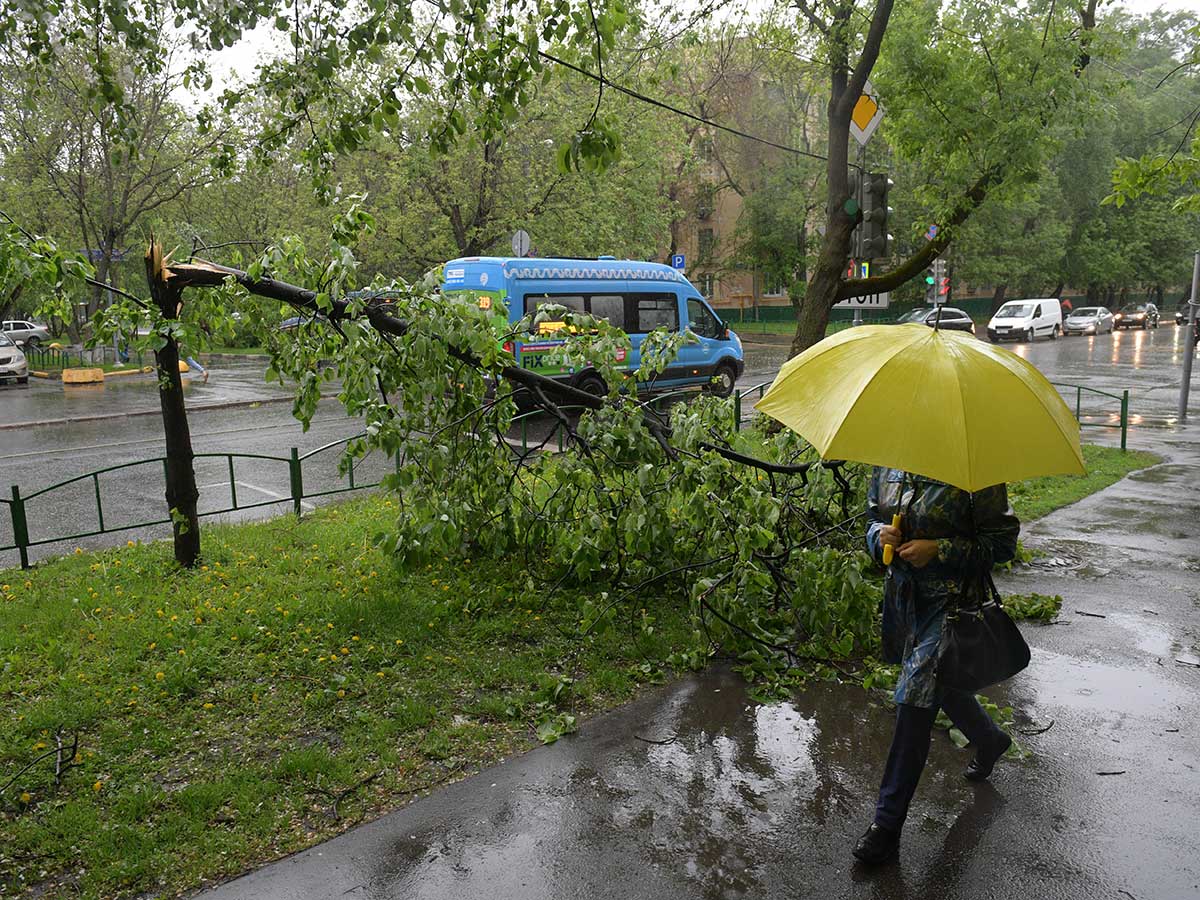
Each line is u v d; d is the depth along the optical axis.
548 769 4.17
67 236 28.27
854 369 3.25
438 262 27.19
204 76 6.64
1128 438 14.35
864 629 5.09
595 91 25.89
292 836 3.64
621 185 29.86
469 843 3.60
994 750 3.89
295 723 4.57
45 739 4.36
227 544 7.65
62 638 5.58
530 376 6.21
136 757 4.22
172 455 6.85
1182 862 3.44
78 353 34.09
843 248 12.66
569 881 3.36
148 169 27.61
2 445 14.64
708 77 26.05
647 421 6.09
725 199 50.06
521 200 26.64
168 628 5.66
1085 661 5.32
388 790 3.98
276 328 6.43
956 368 3.09
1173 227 52.44
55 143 25.48
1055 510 9.14
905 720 3.38
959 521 3.32
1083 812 3.78
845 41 12.47
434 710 4.68
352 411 5.75
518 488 7.80
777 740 4.45
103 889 3.31
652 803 3.89
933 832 3.65
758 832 3.68
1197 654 5.41
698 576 5.98
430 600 6.09
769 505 5.35
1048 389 3.24
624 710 4.77
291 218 29.97
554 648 5.40
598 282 17.20
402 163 25.22
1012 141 13.05
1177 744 4.35
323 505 9.59
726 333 19.98
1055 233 46.47
